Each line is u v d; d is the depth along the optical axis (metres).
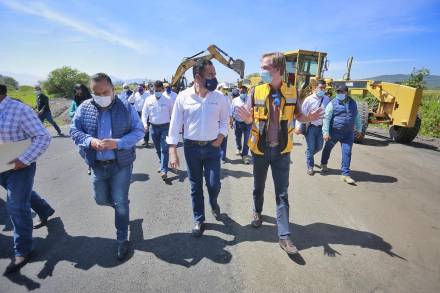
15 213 2.77
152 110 5.46
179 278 2.67
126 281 2.63
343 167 5.30
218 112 3.27
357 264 2.87
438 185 5.14
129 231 3.52
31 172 2.83
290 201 4.38
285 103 2.97
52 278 2.68
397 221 3.79
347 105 5.09
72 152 7.65
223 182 5.25
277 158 3.04
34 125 2.73
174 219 3.82
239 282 2.61
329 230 3.54
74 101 6.17
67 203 4.30
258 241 3.28
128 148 2.83
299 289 2.52
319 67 11.35
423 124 11.06
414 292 2.51
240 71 11.05
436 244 3.26
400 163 6.58
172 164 3.27
